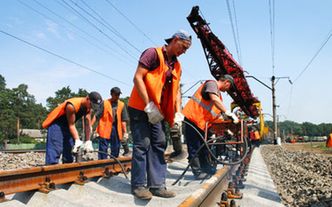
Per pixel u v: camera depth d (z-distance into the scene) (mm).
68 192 3982
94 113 7578
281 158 18766
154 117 3762
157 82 3869
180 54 4027
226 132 5734
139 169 3980
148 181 4145
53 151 5223
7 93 107312
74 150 5230
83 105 5465
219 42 16984
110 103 7699
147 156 4152
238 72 18438
